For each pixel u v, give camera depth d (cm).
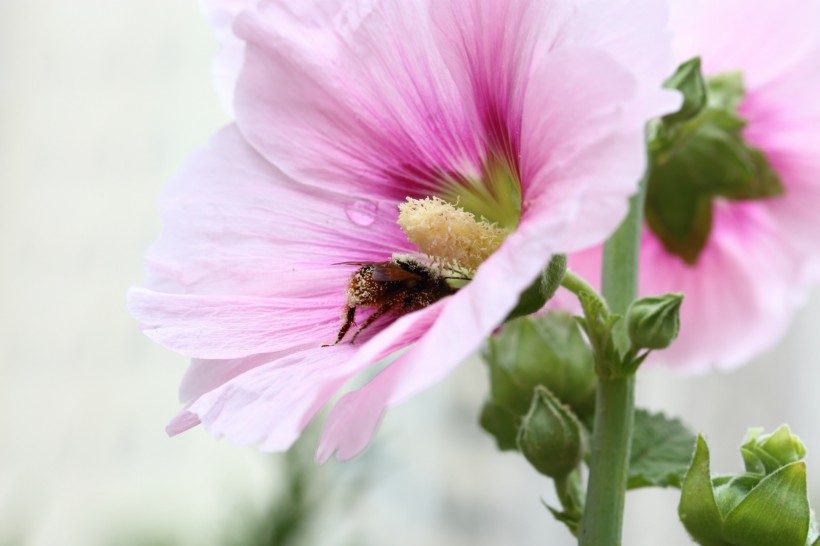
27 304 135
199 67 136
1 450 128
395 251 39
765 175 46
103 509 106
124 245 135
